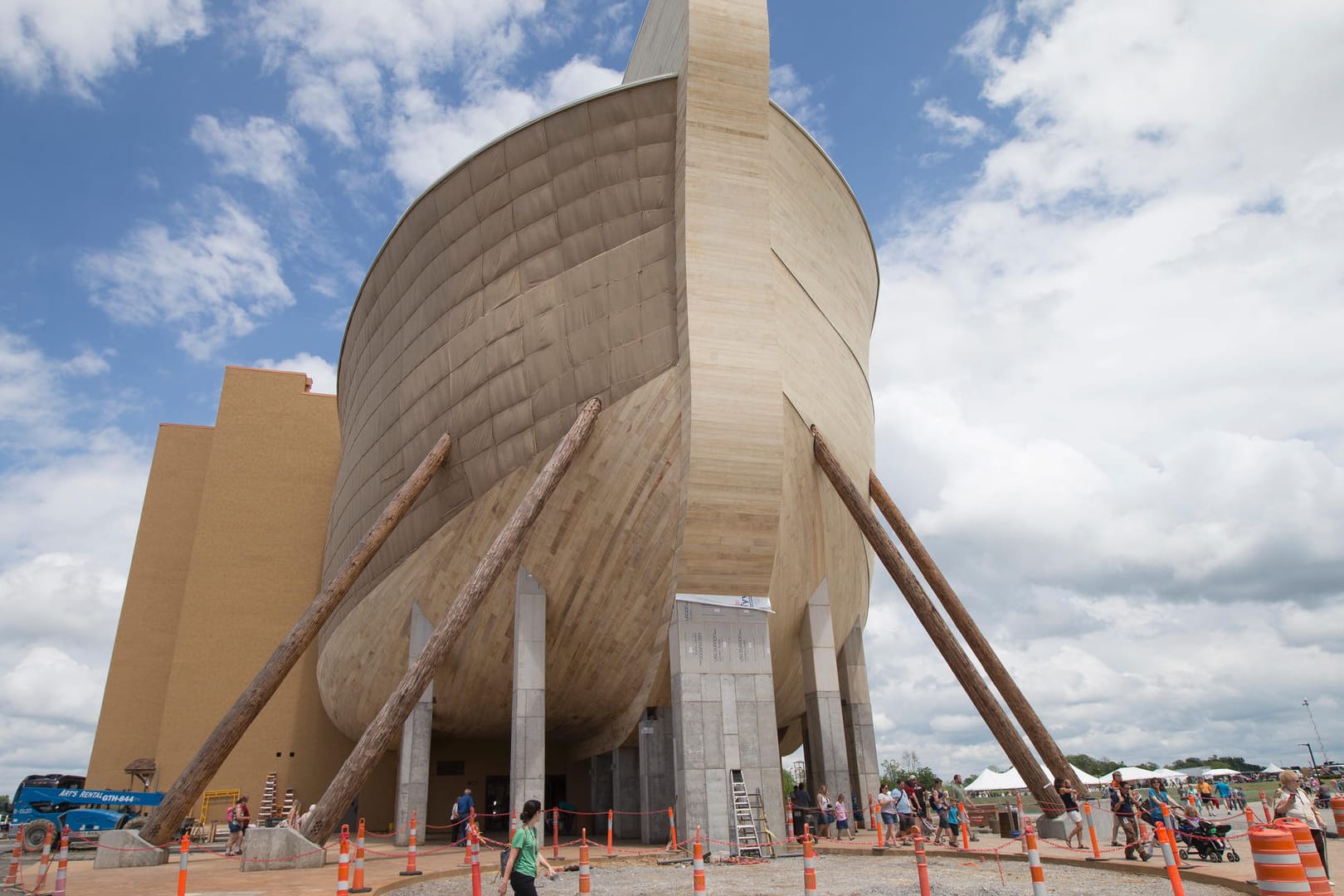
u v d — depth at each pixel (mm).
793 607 21391
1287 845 6324
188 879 13914
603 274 19594
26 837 22906
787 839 17297
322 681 31062
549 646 20828
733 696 17953
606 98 19438
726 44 18750
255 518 36188
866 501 19891
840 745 20469
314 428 37938
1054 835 17328
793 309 20375
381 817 32156
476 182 21469
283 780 32188
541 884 13117
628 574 19484
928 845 17750
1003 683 18766
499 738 28484
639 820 22766
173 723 32656
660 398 18656
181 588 36219
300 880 13430
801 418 19953
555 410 19953
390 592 23578
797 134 21047
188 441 38531
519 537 17953
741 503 18234
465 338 21812
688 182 18562
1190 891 10648
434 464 21375
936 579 20391
